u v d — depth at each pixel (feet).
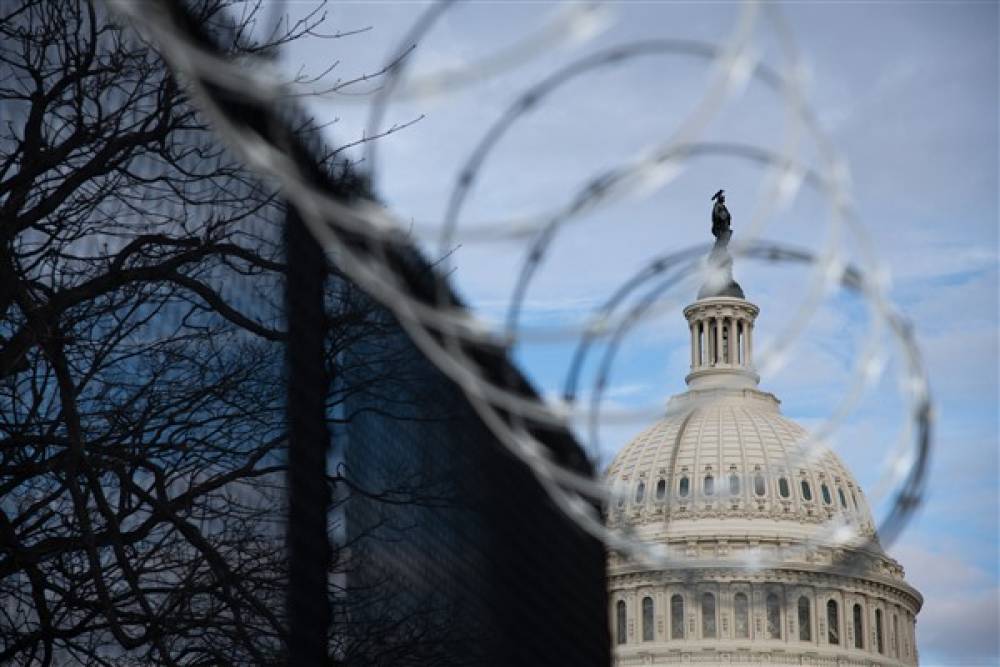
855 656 527.40
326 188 24.35
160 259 51.57
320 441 30.94
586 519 20.26
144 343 48.83
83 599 48.29
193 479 46.91
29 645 47.03
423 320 18.75
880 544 18.92
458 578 34.53
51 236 48.19
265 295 47.55
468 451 34.12
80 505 43.47
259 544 47.50
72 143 47.32
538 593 34.55
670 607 518.78
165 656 44.19
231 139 16.75
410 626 34.71
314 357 30.89
